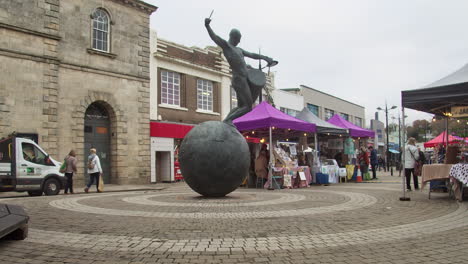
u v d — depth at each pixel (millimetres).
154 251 4656
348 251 4680
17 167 13719
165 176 24562
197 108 27922
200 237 5426
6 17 17109
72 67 19484
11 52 17156
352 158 21531
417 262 4207
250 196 10680
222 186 9602
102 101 20875
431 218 7078
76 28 19781
